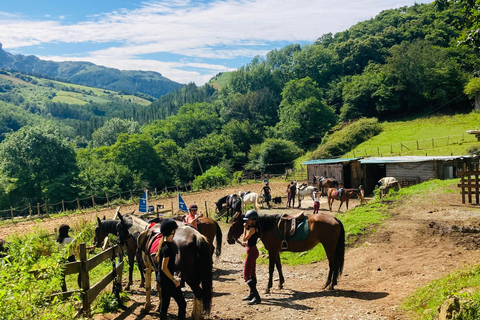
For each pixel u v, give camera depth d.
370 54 126.88
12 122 193.00
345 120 96.25
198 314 6.88
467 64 87.81
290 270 11.63
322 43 167.12
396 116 87.75
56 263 6.05
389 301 7.45
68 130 196.62
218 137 91.88
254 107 117.44
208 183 49.22
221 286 10.19
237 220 9.27
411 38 125.56
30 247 6.05
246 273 8.25
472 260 9.21
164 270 6.07
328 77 131.88
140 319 7.24
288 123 94.19
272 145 73.12
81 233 6.79
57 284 5.98
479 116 64.31
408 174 29.58
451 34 111.25
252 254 8.29
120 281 8.89
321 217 8.86
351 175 32.25
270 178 56.19
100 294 8.33
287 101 106.44
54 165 62.25
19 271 5.52
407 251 10.91
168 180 76.62
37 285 5.49
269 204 28.62
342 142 68.69
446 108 80.94
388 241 11.95
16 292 4.91
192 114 119.69
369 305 7.33
